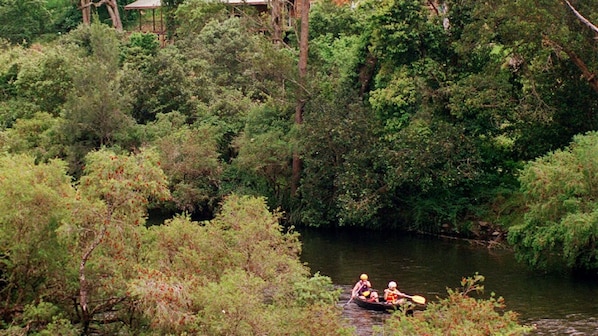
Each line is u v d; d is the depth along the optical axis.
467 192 41.97
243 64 57.31
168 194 18.55
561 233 31.58
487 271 34.12
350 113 42.84
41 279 18.98
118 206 18.23
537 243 31.94
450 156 40.16
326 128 42.78
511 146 42.62
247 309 17.56
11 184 17.72
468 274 33.62
